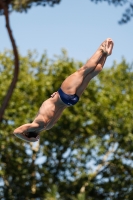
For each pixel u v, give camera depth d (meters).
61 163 67.25
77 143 67.31
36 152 67.50
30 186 66.69
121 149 67.75
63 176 67.31
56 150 67.31
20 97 65.06
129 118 66.06
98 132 67.56
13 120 65.06
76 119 64.75
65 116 65.12
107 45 19.66
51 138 66.75
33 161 67.19
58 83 65.38
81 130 65.88
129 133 66.00
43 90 65.38
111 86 68.50
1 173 64.19
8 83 65.44
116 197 67.31
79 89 19.77
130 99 67.12
